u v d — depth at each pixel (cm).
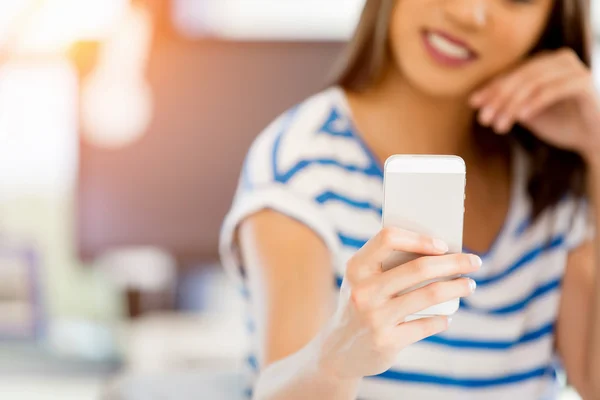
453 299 94
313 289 114
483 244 130
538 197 132
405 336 92
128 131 241
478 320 127
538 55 134
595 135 131
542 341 133
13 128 296
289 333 110
